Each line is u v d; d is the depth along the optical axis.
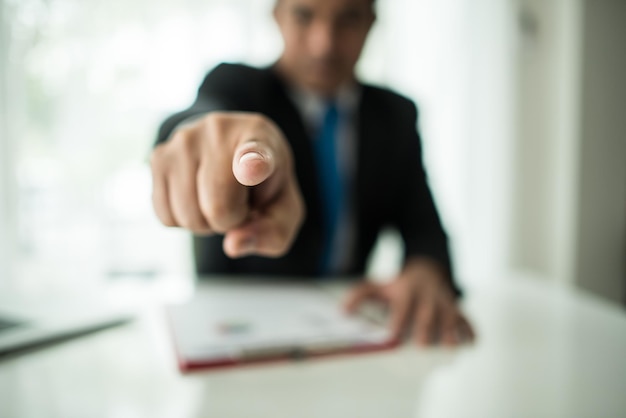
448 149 1.66
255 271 0.93
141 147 1.34
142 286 0.78
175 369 0.51
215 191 0.41
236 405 0.46
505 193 1.70
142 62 1.34
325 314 0.64
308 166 0.91
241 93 0.88
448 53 1.64
